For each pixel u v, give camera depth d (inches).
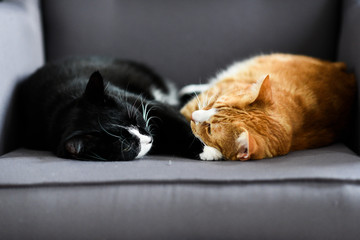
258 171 26.7
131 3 41.5
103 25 41.5
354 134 35.0
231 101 32.7
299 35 41.1
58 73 35.9
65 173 26.6
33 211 25.5
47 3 41.2
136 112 32.1
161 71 42.0
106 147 30.2
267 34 41.2
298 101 34.2
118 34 41.6
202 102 35.3
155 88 40.4
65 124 31.1
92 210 25.5
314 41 41.1
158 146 33.3
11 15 35.3
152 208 25.5
